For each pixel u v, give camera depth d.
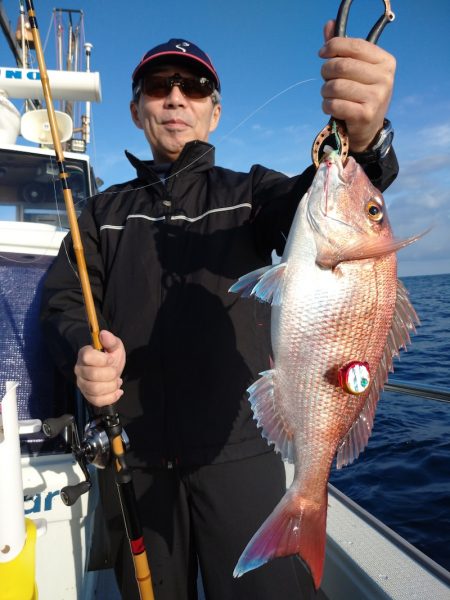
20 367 1.83
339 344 1.28
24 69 2.70
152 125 1.97
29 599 1.16
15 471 1.16
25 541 1.18
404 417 5.90
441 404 6.46
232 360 1.54
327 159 1.24
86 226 1.88
